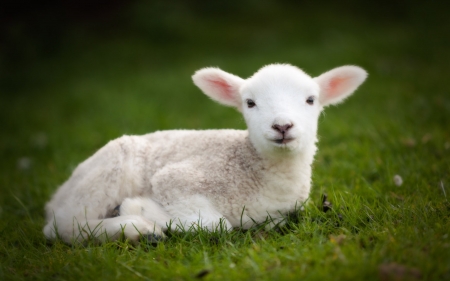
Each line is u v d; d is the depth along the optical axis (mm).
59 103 12570
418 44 15391
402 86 11250
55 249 4504
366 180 6168
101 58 16391
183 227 4555
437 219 4371
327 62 13641
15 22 18109
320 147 7836
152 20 18328
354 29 18109
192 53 16453
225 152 4949
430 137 7086
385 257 3596
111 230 4562
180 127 9797
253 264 3688
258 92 4840
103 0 20141
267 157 4746
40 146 9422
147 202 4816
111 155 5051
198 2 20328
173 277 3689
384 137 7625
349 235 4211
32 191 6914
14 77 15219
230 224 4676
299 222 4738
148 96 12383
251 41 17203
